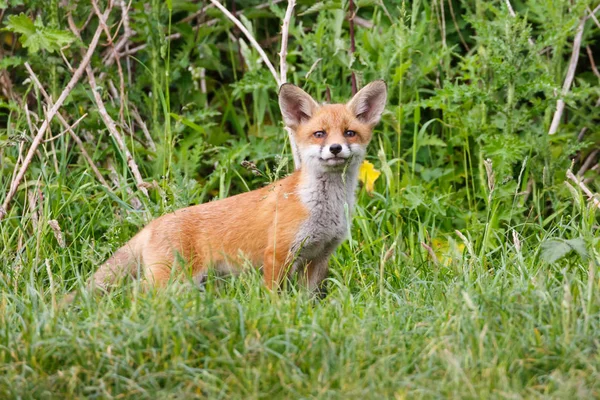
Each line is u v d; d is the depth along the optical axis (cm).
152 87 1357
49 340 728
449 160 1322
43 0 1248
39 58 1270
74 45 1291
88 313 811
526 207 1239
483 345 735
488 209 1069
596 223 1112
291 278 1020
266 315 771
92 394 689
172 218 1033
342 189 1016
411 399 668
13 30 1190
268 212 1005
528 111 1195
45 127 1144
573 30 1261
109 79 1333
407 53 1291
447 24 1430
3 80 1332
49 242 1089
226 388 679
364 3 1250
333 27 1339
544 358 715
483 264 1005
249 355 719
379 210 1230
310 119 1039
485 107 1240
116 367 702
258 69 1355
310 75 1302
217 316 761
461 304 800
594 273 884
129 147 1270
